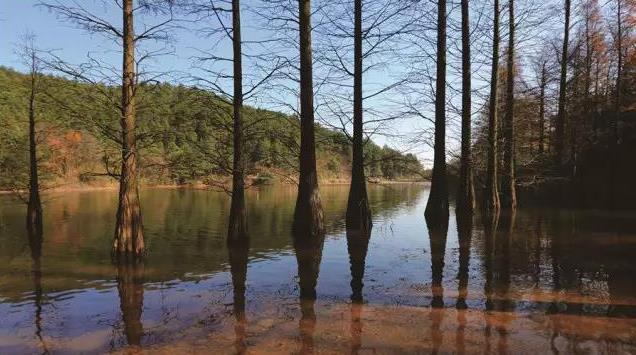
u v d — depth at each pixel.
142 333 6.82
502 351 5.96
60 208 30.23
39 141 20.34
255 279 9.91
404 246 13.70
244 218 14.35
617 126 28.66
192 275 10.37
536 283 9.12
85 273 10.66
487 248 12.99
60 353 6.16
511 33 22.50
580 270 10.09
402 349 6.07
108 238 16.30
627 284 8.95
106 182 57.03
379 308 7.75
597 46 29.27
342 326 6.93
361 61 17.39
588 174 30.84
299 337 6.53
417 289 8.88
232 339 6.50
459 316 7.27
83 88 12.45
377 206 31.48
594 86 32.22
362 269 10.72
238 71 14.05
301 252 12.92
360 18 17.30
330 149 21.94
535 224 17.50
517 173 29.86
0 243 15.22
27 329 7.06
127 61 12.30
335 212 25.53
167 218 22.83
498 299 8.12
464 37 21.19
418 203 34.94
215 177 17.72
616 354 5.82
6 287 9.48
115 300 8.52
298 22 15.63
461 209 20.80
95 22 11.95
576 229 15.92
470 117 21.06
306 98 15.66
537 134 34.16
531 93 29.73
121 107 12.38
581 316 7.18
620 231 15.36
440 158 19.62
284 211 26.61
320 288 9.10
